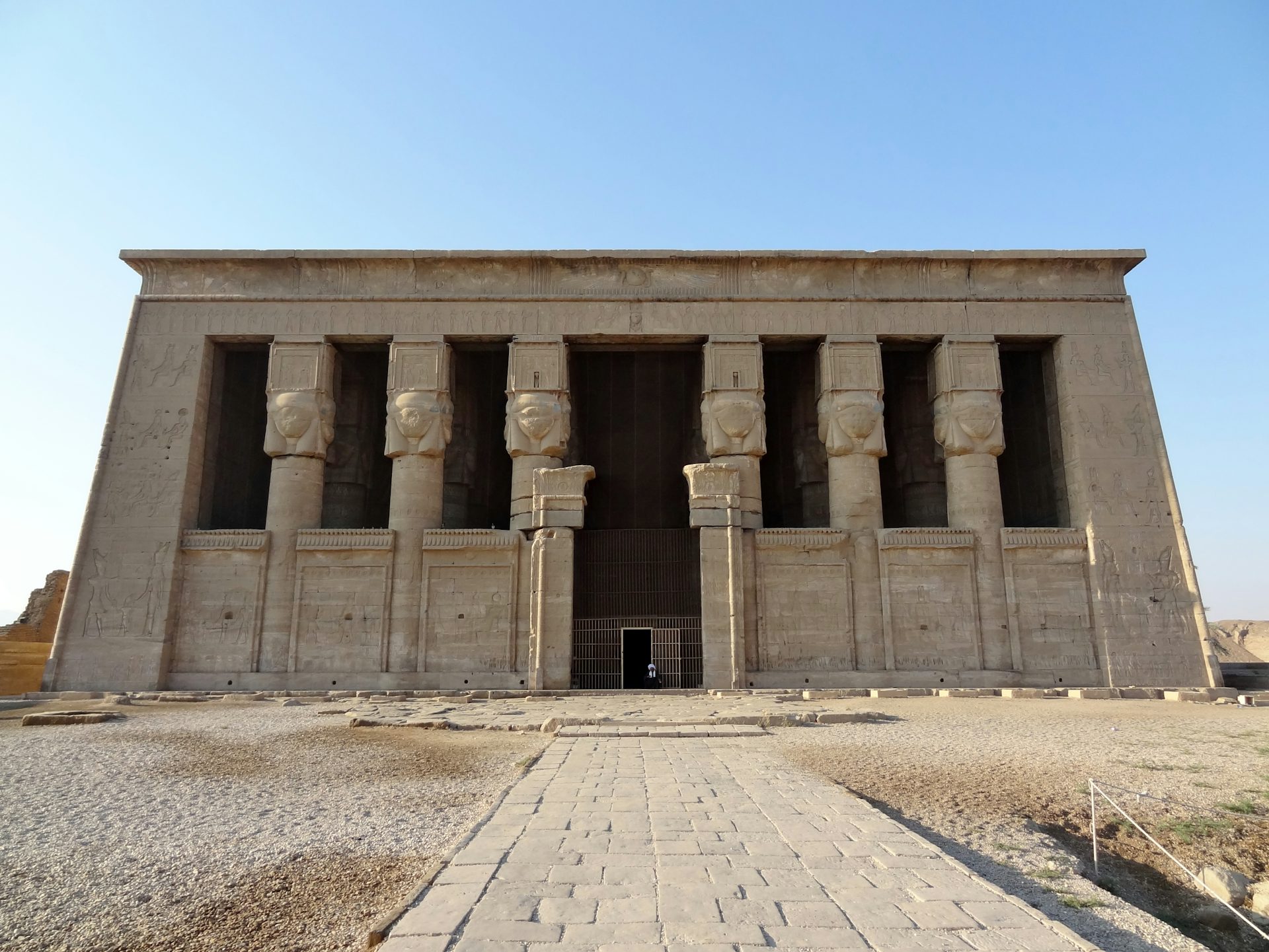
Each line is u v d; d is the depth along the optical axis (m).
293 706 18.42
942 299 25.86
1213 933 6.52
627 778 9.09
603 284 26.00
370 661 23.53
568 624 23.08
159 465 24.41
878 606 24.06
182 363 25.30
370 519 28.45
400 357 25.33
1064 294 26.00
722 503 23.95
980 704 18.61
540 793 8.20
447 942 4.30
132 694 20.66
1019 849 7.09
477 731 13.89
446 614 23.88
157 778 9.62
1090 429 25.02
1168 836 8.03
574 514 23.83
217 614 23.75
